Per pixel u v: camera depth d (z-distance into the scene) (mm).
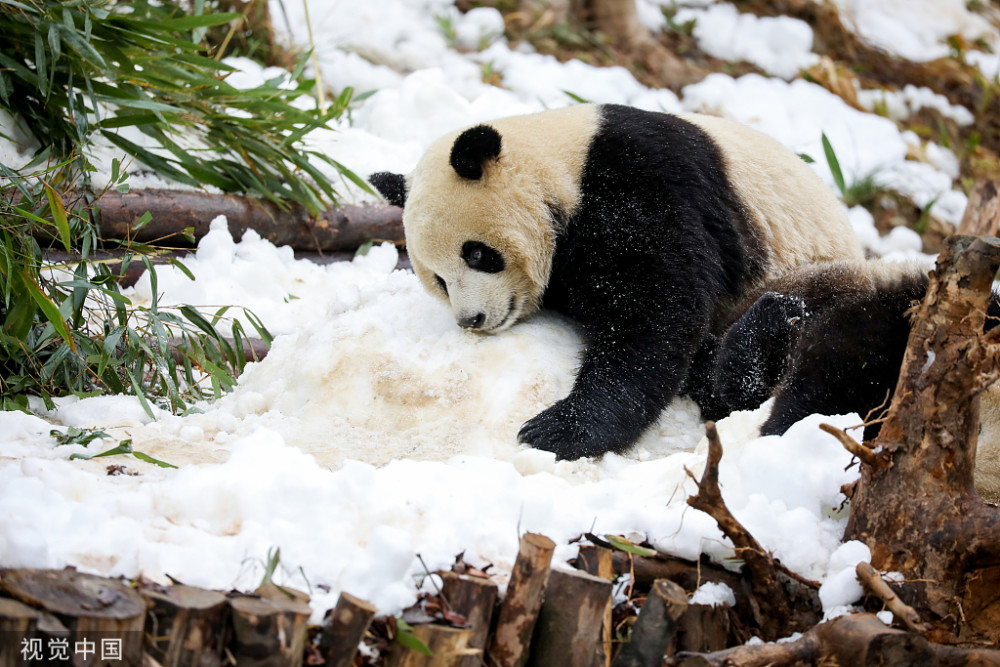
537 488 5695
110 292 7406
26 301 7359
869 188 14883
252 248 9734
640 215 7754
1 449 5758
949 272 5062
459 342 7625
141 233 9273
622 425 7258
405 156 11586
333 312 8234
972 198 12562
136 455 5719
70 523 4824
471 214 7711
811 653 4777
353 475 5320
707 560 5406
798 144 15320
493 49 15742
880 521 5172
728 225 8266
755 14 18297
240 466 5500
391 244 10578
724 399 7855
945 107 17406
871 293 6758
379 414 7176
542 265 7973
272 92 10289
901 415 5148
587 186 7965
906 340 6523
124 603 4211
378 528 4867
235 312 9109
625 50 16594
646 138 8086
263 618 4270
